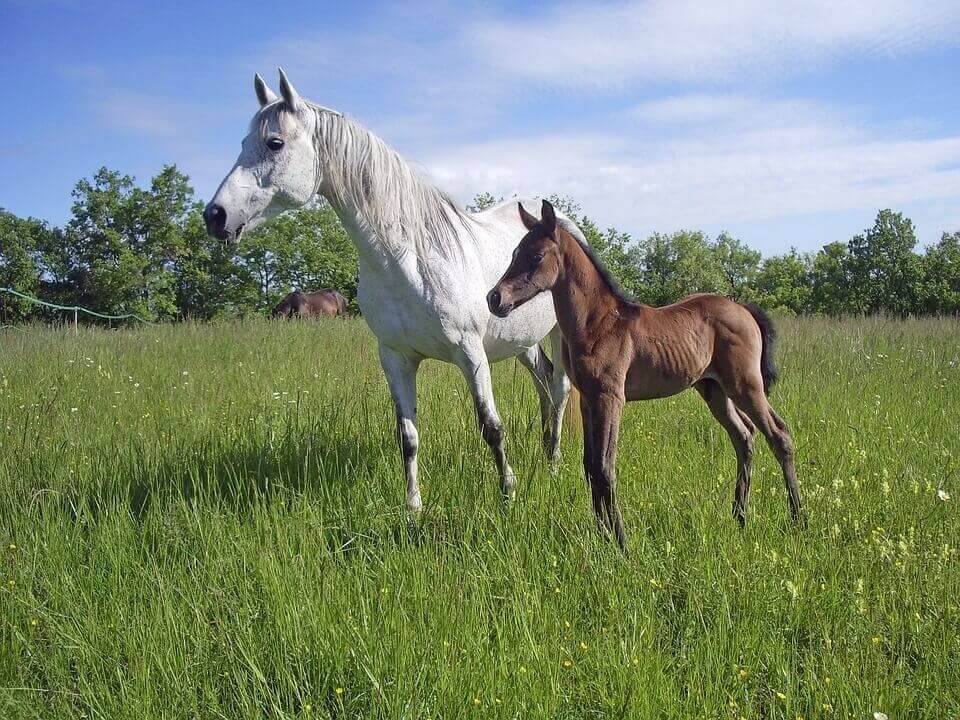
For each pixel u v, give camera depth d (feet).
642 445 17.33
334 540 12.67
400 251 14.42
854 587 10.53
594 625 10.10
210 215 13.37
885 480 13.56
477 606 9.99
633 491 14.49
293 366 28.02
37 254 106.73
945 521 12.54
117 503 13.50
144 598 10.62
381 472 15.53
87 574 11.37
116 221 106.93
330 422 17.37
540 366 19.06
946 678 8.54
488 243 16.61
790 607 10.16
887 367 27.73
